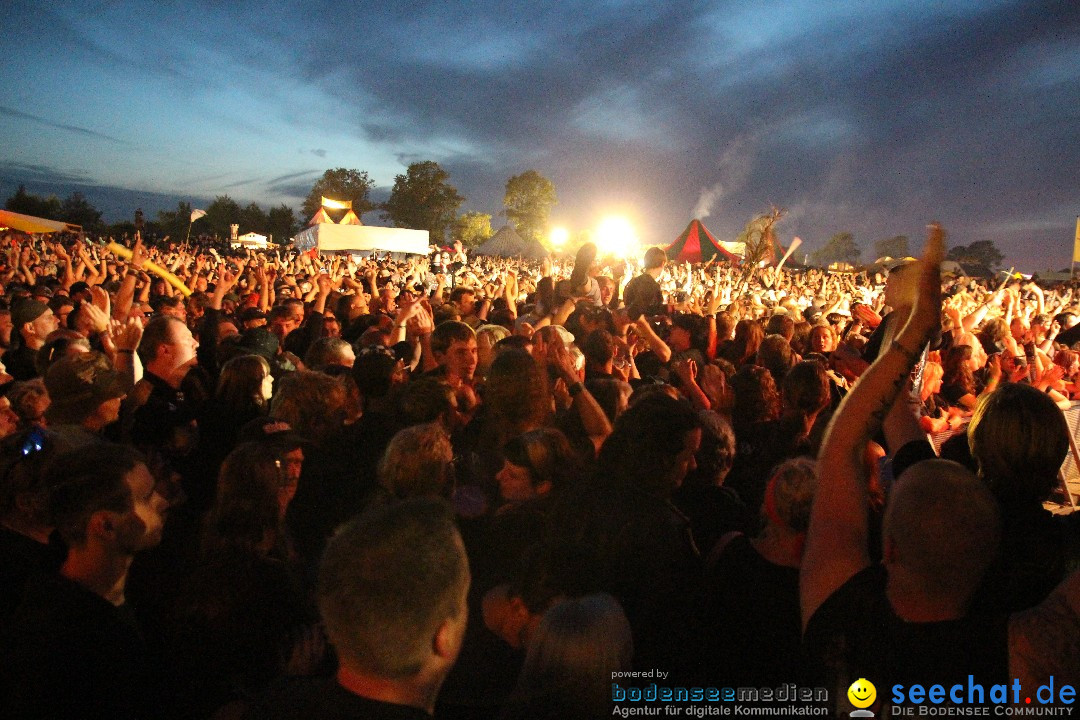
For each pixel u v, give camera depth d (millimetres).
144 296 7895
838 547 1579
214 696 2115
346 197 97625
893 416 2344
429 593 1413
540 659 1643
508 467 2738
